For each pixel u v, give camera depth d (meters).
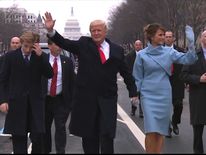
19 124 7.20
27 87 7.27
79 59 7.02
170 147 10.07
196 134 8.65
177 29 48.38
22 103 7.22
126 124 13.67
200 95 8.50
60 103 8.80
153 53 7.82
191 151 9.34
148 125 7.60
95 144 7.11
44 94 8.52
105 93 6.93
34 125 7.23
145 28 7.93
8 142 10.79
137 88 7.81
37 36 7.33
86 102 6.92
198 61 8.55
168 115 7.76
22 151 7.36
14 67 7.27
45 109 8.78
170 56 7.81
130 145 10.50
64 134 8.78
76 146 10.39
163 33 7.81
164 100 7.72
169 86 7.80
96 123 6.93
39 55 7.26
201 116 8.48
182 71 8.59
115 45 7.08
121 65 7.16
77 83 7.00
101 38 6.97
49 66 7.34
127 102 20.42
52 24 6.96
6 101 7.29
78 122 6.94
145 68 7.81
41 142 7.61
